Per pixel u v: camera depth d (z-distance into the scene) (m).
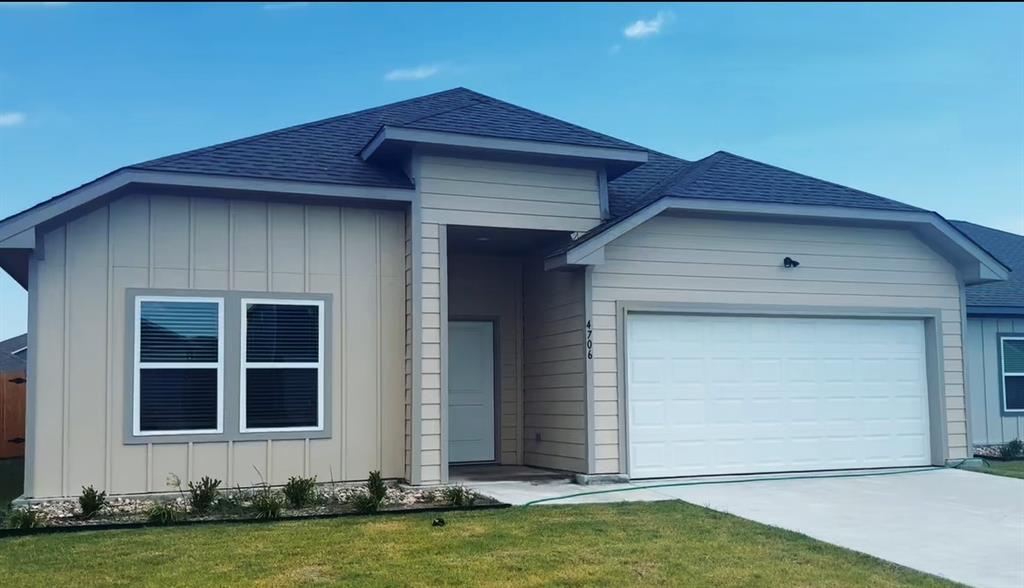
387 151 11.03
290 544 7.31
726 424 11.93
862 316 12.70
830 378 12.54
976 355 16.52
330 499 9.66
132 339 9.89
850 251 12.72
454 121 11.30
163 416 9.94
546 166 11.51
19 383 17.64
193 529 7.98
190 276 10.17
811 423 12.36
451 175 11.03
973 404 16.34
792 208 11.96
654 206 11.24
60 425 9.56
